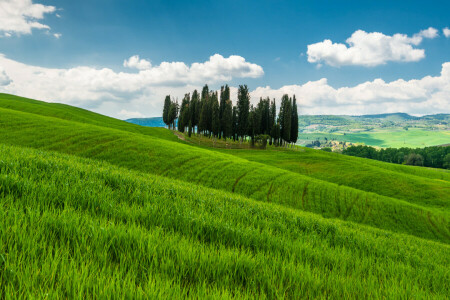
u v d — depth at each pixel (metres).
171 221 3.95
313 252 4.05
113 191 5.15
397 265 4.69
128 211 3.94
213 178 36.53
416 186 49.75
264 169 43.31
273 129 110.94
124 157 37.88
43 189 3.93
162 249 2.75
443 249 12.20
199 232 3.73
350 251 5.04
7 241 2.21
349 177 55.66
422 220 32.06
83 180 5.18
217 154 50.66
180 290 2.03
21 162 5.49
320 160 71.88
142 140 46.34
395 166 100.31
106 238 2.63
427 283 3.97
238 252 3.08
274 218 6.72
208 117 109.56
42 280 1.76
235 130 110.19
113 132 47.97
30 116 47.97
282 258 3.47
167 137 102.56
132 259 2.43
